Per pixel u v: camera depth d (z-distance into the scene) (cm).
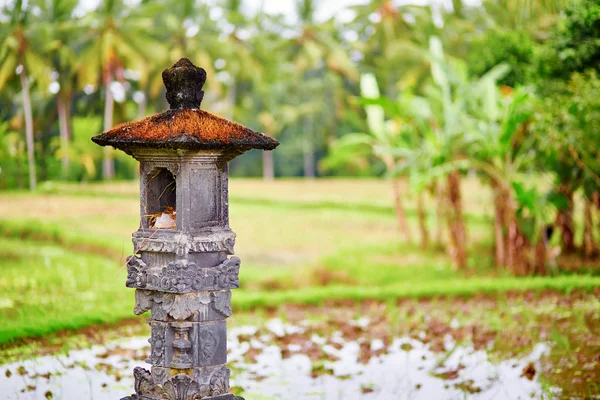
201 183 534
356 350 888
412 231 1881
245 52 3678
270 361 838
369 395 718
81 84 2836
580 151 1273
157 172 550
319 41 3866
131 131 530
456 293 1188
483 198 2280
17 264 1419
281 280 1431
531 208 1341
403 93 1548
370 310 1116
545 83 1322
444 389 734
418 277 1447
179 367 535
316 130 4353
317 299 1161
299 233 1853
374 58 4016
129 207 2150
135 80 3384
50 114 2906
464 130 1459
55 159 2753
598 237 1492
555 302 1112
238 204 2311
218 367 548
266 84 4078
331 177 4391
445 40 3425
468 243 1667
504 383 746
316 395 715
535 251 1390
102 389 721
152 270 539
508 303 1120
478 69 1669
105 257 1558
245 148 536
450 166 1456
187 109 538
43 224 1805
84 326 970
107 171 2983
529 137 1434
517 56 1631
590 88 1144
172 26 3350
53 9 2903
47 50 2769
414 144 1670
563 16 1348
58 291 1177
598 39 1188
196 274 527
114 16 2894
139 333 959
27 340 906
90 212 2036
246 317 1076
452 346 896
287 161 4547
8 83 2772
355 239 1783
